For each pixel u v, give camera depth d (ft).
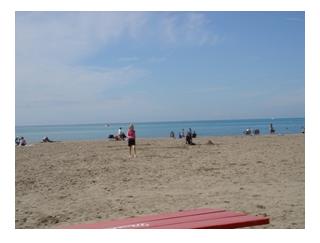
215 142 87.56
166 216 15.65
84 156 61.57
